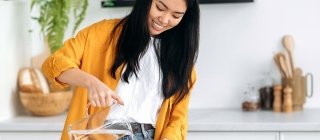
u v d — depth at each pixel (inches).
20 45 110.2
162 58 63.4
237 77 113.3
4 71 104.1
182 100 66.9
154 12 58.7
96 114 55.5
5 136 98.5
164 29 61.0
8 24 105.4
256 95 109.1
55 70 56.2
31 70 109.5
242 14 111.9
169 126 64.3
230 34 112.6
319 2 110.1
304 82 108.7
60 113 109.6
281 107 107.2
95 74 62.0
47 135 97.4
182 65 63.9
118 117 59.0
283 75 109.0
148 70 63.1
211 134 94.4
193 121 95.6
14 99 108.1
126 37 60.9
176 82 63.7
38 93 104.8
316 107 112.3
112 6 112.3
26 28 112.4
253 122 93.1
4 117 104.0
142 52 62.1
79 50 60.7
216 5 112.0
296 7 110.7
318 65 111.3
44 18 107.0
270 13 111.3
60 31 106.9
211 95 114.3
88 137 53.6
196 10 62.9
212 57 113.3
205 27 112.7
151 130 63.7
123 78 61.3
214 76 113.8
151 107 63.1
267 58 112.2
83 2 107.7
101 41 62.1
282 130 92.0
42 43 114.9
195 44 64.4
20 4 109.9
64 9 106.0
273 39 111.7
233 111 108.6
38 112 105.8
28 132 97.7
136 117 61.8
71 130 53.6
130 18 60.9
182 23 63.6
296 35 111.2
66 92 107.2
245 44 112.5
